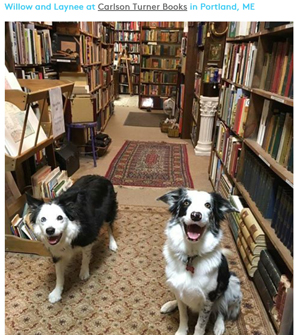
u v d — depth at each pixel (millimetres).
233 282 1552
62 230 1495
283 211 1586
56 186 2336
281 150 1685
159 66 8609
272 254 1770
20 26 2764
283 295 1436
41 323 1552
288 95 1645
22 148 1937
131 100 9859
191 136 5453
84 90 3846
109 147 4805
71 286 1820
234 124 2635
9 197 2145
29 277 1877
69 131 3814
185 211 1301
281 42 1858
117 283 1858
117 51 9922
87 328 1532
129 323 1569
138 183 3438
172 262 1400
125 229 2480
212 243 1312
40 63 3240
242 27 2525
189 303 1396
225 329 1543
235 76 2730
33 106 2551
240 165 2404
